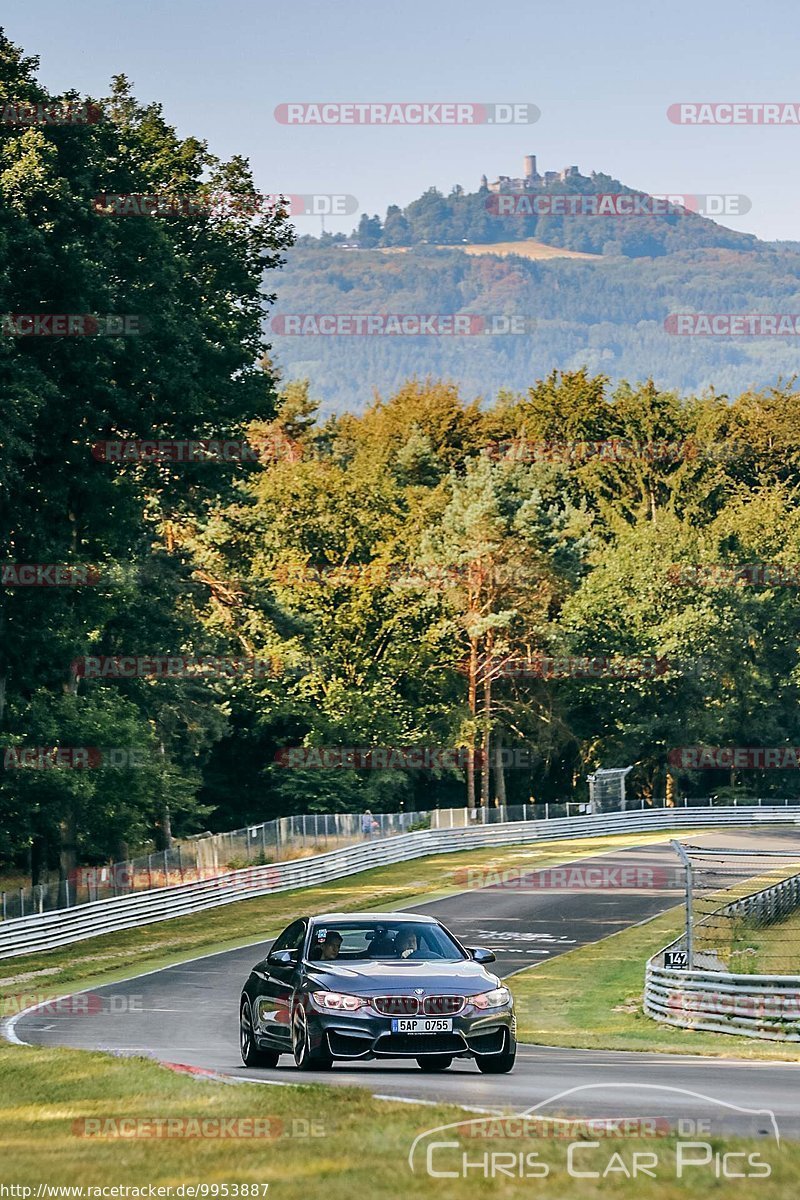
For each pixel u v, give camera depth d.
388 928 41.41
